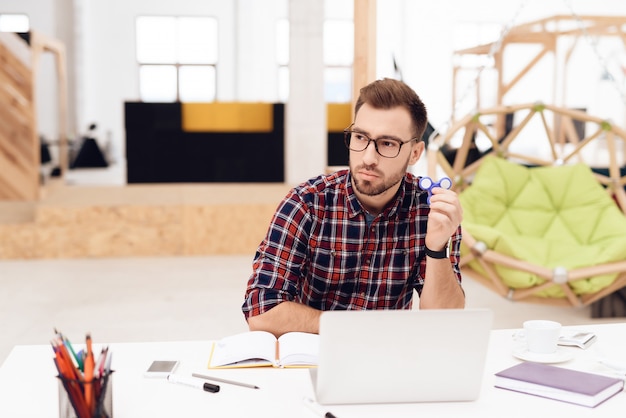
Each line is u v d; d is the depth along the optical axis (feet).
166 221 19.27
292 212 5.59
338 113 23.40
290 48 21.61
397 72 18.17
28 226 18.75
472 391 3.91
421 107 5.15
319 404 3.84
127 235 19.15
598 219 13.25
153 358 4.57
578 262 12.04
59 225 18.89
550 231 13.56
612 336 5.20
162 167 22.45
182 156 22.48
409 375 3.83
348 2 39.58
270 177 22.79
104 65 37.32
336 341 3.72
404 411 3.77
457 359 3.83
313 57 21.68
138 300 14.40
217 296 14.75
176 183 22.56
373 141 5.03
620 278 11.25
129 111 22.13
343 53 39.93
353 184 5.56
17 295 14.76
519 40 21.44
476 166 14.66
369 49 8.28
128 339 11.77
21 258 18.78
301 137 22.07
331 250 5.63
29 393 3.99
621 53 31.32
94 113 37.19
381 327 3.73
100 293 14.98
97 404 3.34
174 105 22.25
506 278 11.31
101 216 19.06
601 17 20.35
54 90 33.99
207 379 4.15
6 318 13.03
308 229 5.60
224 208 19.39
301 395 3.97
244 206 19.47
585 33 11.71
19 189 20.67
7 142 20.52
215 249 19.49
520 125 14.49
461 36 37.88
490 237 11.25
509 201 13.92
